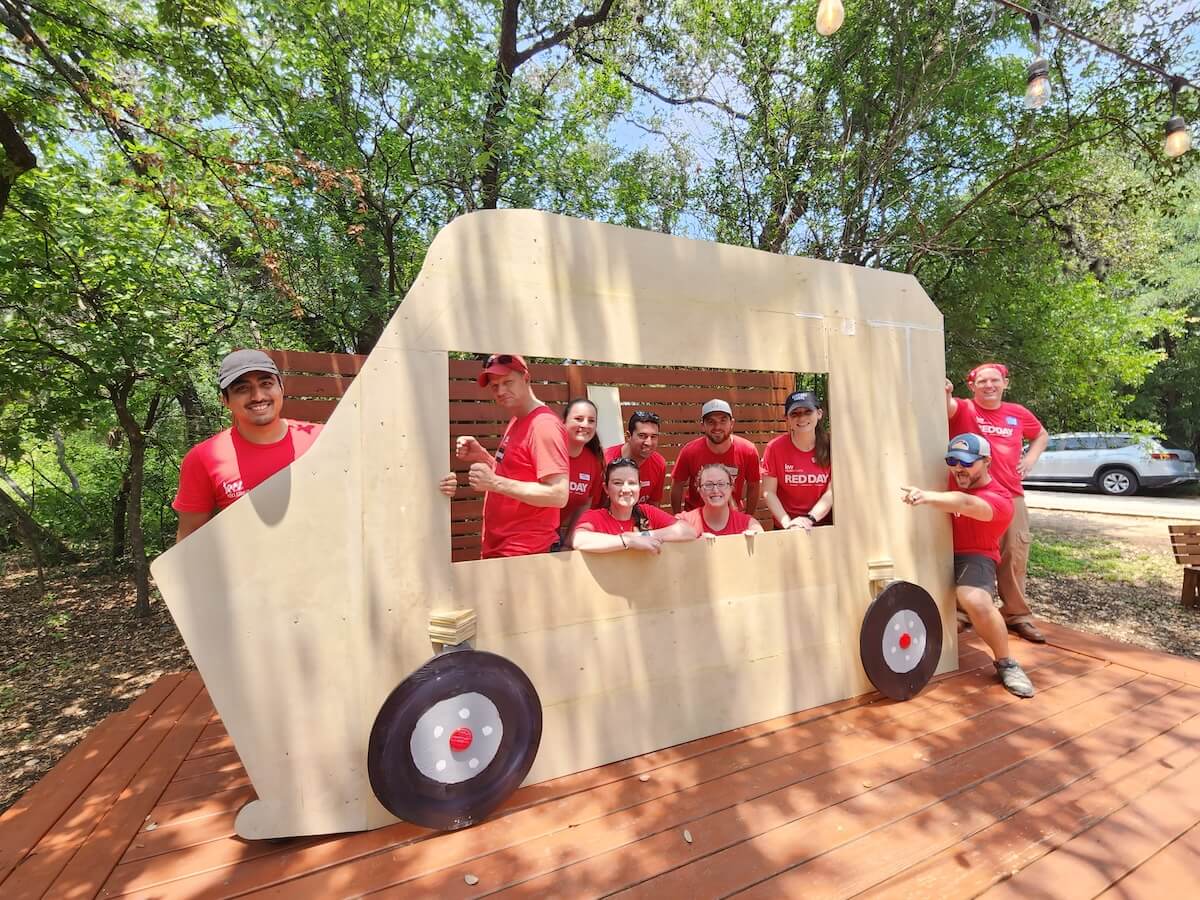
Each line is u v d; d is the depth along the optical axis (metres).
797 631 2.75
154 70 5.37
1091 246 8.22
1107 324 7.48
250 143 5.67
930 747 2.40
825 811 1.99
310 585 1.90
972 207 6.59
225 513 1.83
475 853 1.81
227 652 1.82
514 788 2.02
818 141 7.18
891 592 2.84
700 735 2.50
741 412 5.68
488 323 2.12
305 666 1.89
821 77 7.30
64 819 1.99
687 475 4.10
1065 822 1.93
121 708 4.36
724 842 1.84
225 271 6.61
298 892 1.65
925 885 1.66
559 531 2.92
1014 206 6.73
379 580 1.96
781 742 2.46
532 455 2.24
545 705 2.20
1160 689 2.91
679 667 2.46
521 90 7.26
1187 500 11.67
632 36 8.62
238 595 1.83
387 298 6.23
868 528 2.95
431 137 6.14
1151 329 7.85
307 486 1.90
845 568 2.87
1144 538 8.45
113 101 4.21
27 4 3.94
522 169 6.79
